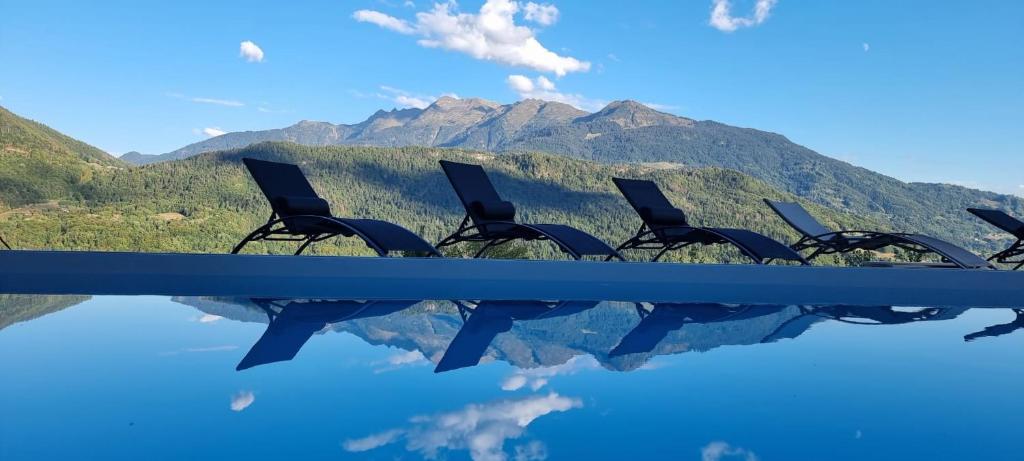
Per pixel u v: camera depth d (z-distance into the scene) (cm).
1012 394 156
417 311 265
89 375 154
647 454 111
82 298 285
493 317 254
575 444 115
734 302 319
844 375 172
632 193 572
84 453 105
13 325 218
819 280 407
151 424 120
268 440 113
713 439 120
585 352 192
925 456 114
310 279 370
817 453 114
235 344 192
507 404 138
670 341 212
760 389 155
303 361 172
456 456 107
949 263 561
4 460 102
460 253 775
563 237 464
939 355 201
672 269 400
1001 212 654
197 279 361
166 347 186
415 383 153
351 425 122
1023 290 409
